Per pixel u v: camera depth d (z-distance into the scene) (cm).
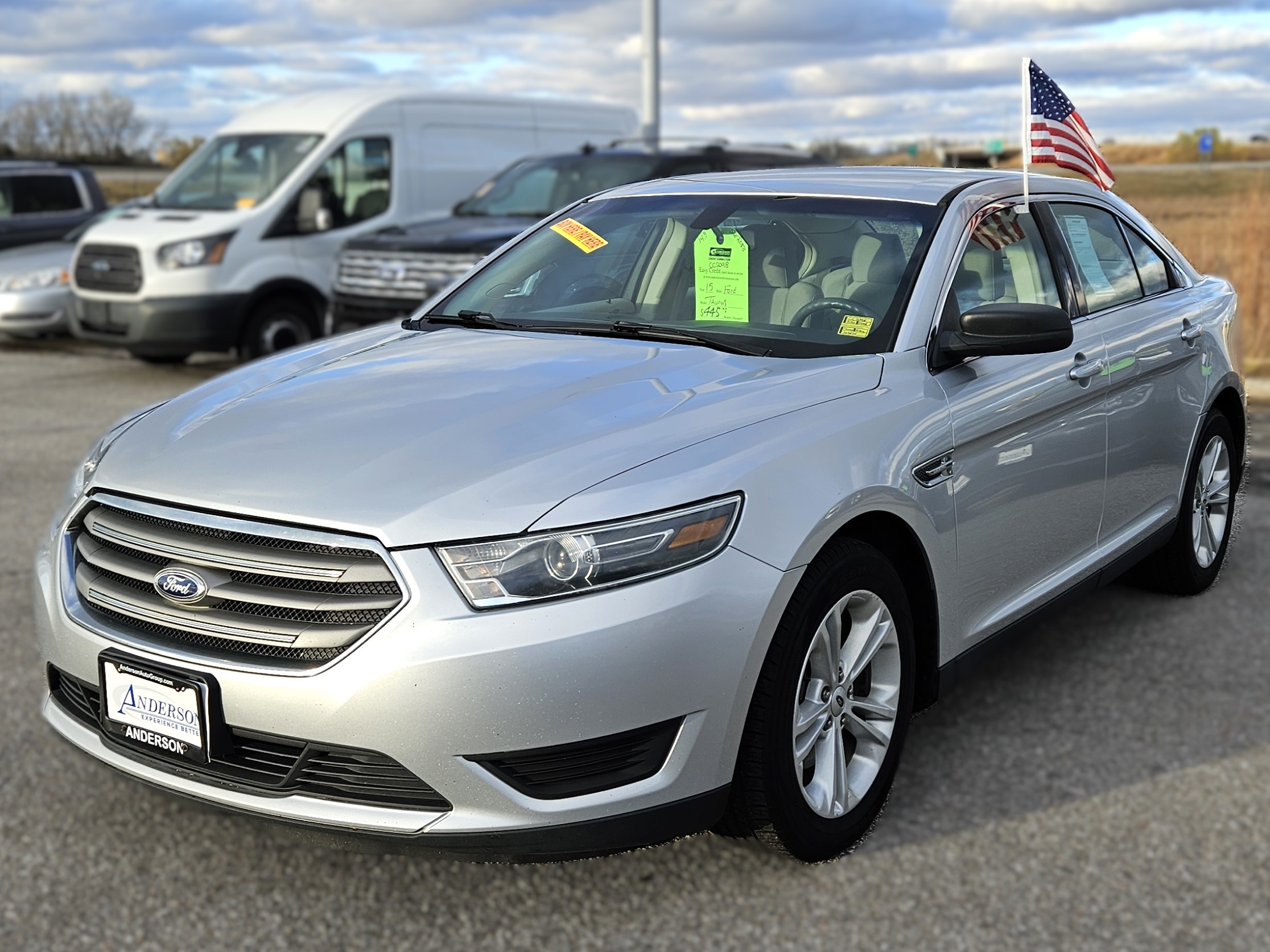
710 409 310
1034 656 458
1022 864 317
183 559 287
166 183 1202
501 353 364
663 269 407
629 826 279
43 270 1306
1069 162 464
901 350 354
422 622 265
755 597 283
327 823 276
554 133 1330
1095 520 432
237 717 278
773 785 297
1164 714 405
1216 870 312
